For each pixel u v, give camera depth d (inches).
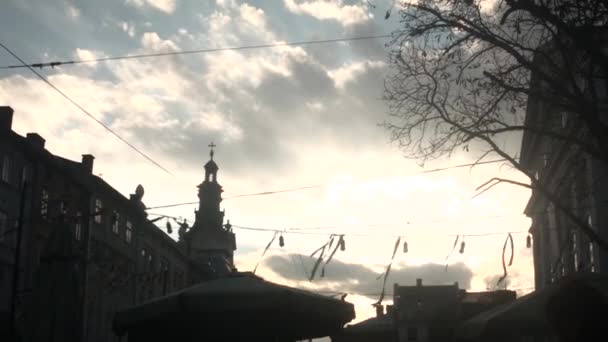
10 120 1266.0
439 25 503.5
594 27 446.9
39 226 1358.3
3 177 1250.0
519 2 457.4
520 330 465.4
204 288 440.8
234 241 3563.0
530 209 1617.9
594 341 96.4
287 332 503.8
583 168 814.5
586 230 476.4
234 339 484.7
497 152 508.1
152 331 482.9
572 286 100.7
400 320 2783.0
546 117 525.7
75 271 595.2
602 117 644.7
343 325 530.9
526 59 478.0
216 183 3624.5
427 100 518.0
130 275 1852.9
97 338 1617.9
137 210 1911.9
